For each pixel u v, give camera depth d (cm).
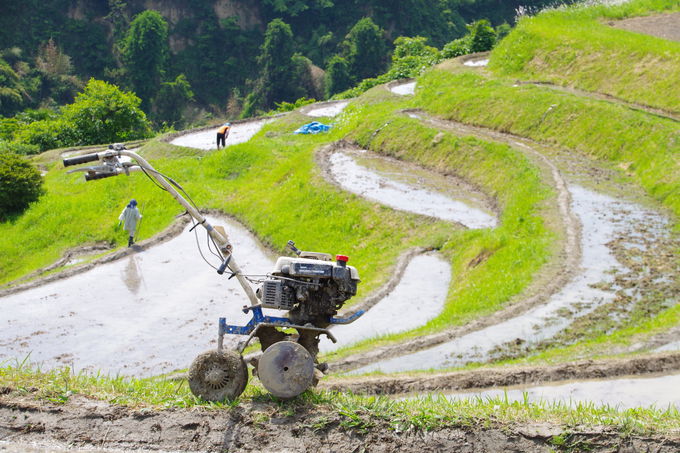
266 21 12194
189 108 10931
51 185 3391
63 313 1703
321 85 10894
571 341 1184
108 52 11288
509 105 2969
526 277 1482
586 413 674
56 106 10081
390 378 997
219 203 2692
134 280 1948
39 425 657
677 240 1661
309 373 680
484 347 1182
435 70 4131
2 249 2616
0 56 10350
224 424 661
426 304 1582
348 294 730
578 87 3109
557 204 1938
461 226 2011
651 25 3569
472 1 12631
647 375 965
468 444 631
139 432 652
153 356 1438
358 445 634
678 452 609
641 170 2197
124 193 2908
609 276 1460
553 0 12019
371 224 2161
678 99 2620
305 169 2719
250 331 737
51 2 11344
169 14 11838
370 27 10588
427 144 2827
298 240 2214
